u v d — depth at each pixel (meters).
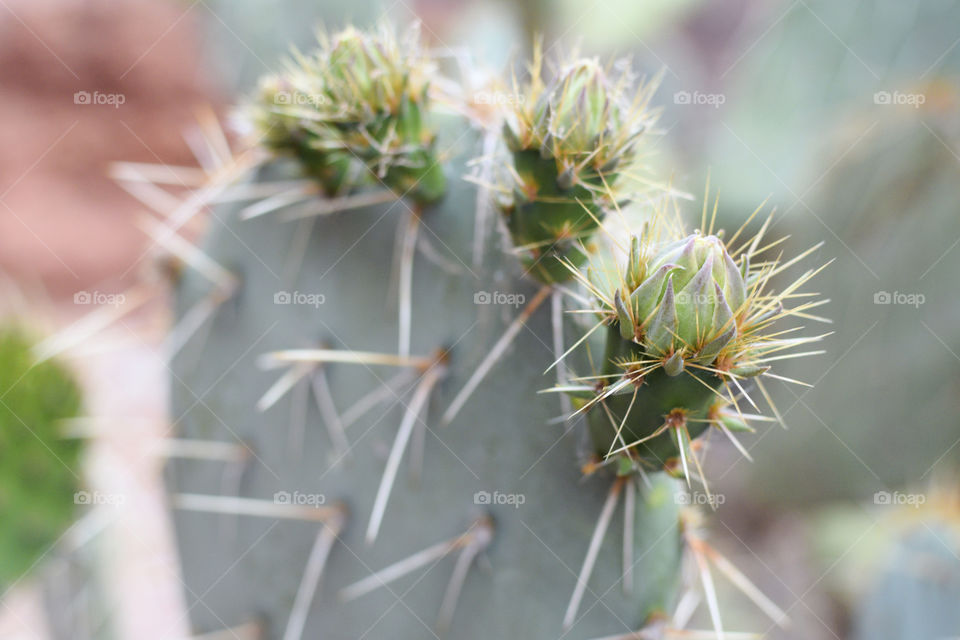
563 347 0.29
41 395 0.37
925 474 0.48
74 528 0.38
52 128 1.21
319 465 0.32
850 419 0.50
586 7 0.59
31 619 0.50
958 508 0.40
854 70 0.53
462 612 0.30
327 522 0.32
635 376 0.26
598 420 0.27
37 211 1.17
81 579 0.39
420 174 0.30
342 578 0.31
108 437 0.38
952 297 0.46
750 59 0.60
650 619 0.29
